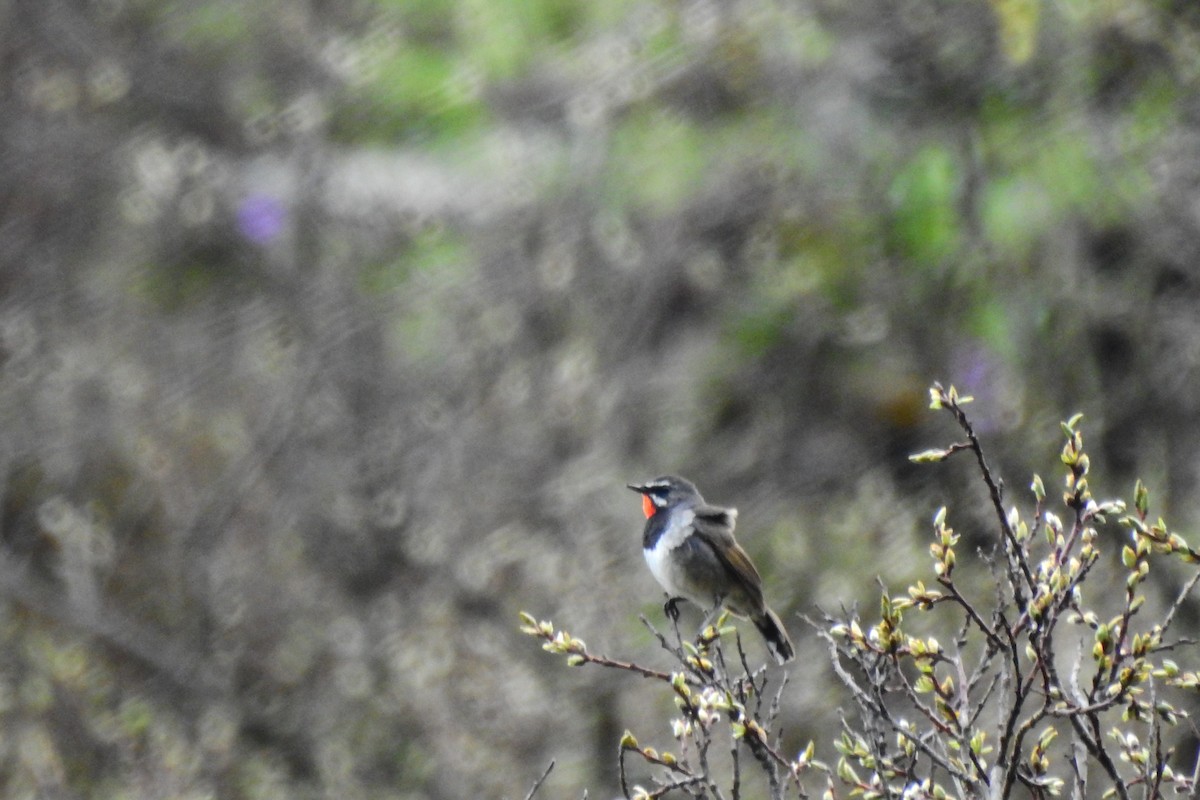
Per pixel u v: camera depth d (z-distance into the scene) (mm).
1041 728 7984
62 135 19141
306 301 17156
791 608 13297
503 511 14344
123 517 14922
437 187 18797
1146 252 15023
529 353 16438
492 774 11906
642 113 18656
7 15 19578
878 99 17547
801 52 18047
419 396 15844
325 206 18672
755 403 16375
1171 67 15203
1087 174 15547
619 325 16641
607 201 17875
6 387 16156
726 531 8320
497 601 13250
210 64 19906
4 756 12180
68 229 18547
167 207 18641
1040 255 15688
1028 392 14828
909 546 13555
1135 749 4902
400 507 14406
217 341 16797
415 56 20438
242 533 14633
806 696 11242
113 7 19812
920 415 15578
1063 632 10383
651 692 12000
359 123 19891
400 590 13703
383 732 12484
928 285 16516
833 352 16641
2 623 13398
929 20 16844
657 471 15367
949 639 11125
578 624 12648
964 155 16594
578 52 19547
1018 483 13852
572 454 15297
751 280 17359
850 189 17422
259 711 12875
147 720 12781
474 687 12383
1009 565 4781
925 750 4766
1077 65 15641
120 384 16328
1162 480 13422
